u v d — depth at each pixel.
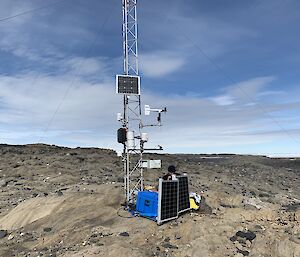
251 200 19.78
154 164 14.38
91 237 10.96
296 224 12.11
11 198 18.62
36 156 36.38
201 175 32.44
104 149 46.81
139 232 11.30
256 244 10.23
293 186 34.25
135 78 14.37
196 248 9.89
